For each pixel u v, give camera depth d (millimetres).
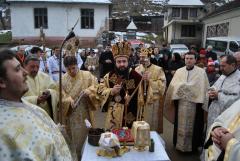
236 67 3828
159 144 2887
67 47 3836
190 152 4746
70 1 23219
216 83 3998
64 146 1613
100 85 3512
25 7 23312
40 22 23703
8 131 1328
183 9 31391
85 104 3879
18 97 1491
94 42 23797
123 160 2531
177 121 4684
